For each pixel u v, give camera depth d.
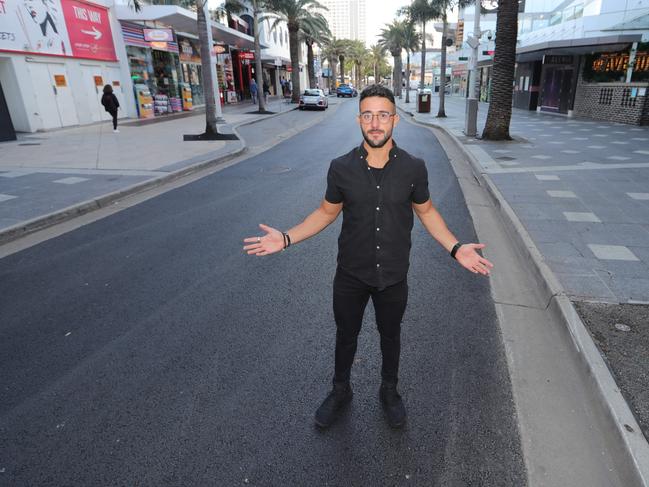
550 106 25.08
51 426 2.66
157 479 2.30
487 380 3.00
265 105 33.97
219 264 4.97
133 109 21.98
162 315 3.91
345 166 2.20
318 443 2.52
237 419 2.70
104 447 2.51
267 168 10.47
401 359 3.24
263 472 2.34
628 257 4.59
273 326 3.71
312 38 44.75
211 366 3.20
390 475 2.31
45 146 13.07
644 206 6.34
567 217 5.93
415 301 4.07
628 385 2.69
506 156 10.83
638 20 18.16
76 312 3.98
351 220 2.25
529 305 3.97
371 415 2.73
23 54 15.57
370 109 2.04
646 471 2.10
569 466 2.33
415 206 2.37
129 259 5.15
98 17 19.33
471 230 5.94
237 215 6.77
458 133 16.11
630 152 10.89
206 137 14.79
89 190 7.93
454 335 3.53
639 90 17.27
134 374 3.13
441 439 2.54
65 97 17.64
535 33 29.02
